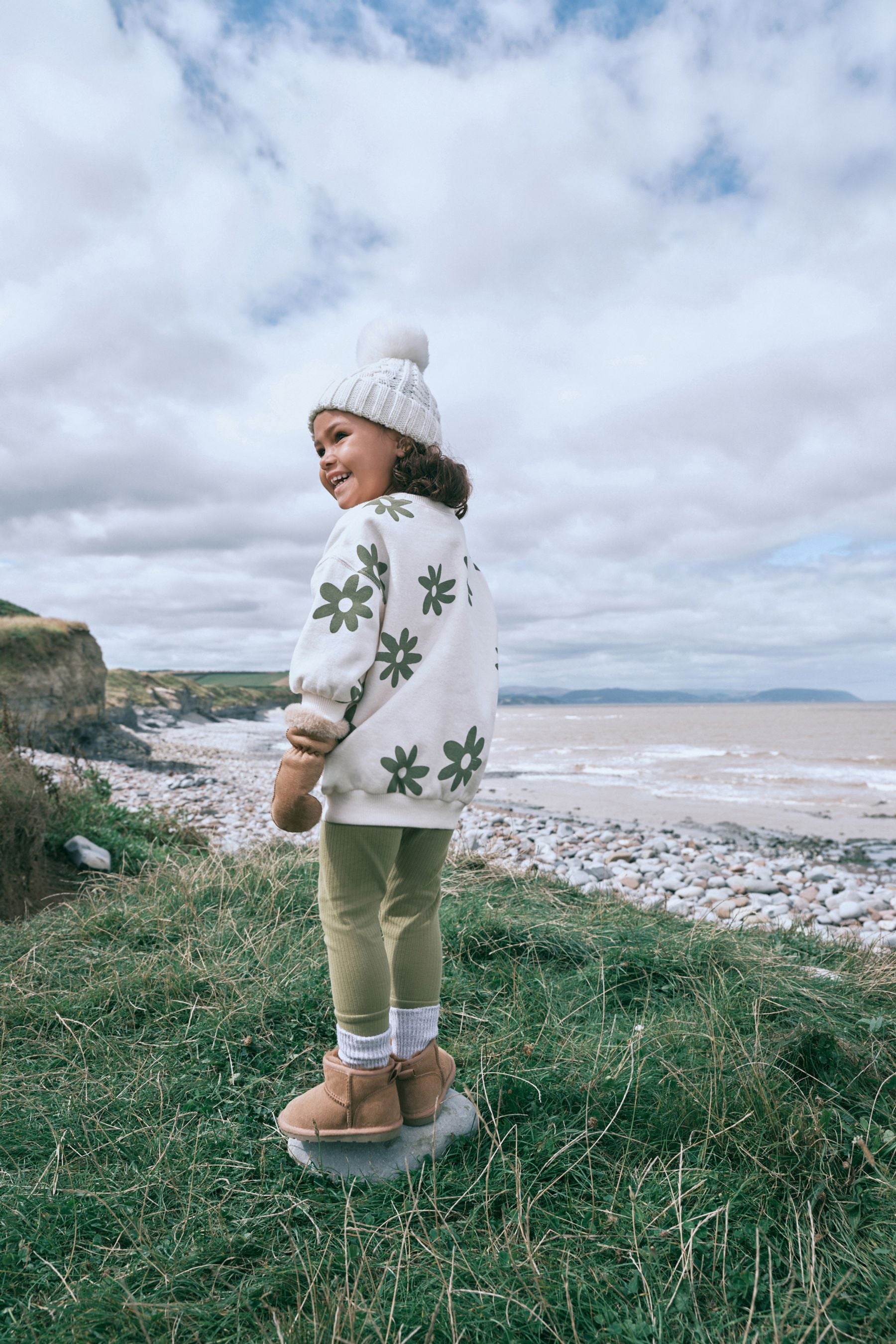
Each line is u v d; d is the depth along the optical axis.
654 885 7.32
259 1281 1.33
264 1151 1.73
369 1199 1.56
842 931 4.69
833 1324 1.19
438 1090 1.76
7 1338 1.23
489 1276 1.32
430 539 1.73
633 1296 1.29
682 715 104.00
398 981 1.78
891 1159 1.68
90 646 23.50
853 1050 2.17
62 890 4.37
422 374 1.91
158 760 22.36
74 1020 2.35
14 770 4.39
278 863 4.15
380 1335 1.18
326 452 1.88
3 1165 1.70
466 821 11.57
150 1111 1.92
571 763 25.41
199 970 2.70
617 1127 1.81
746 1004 2.49
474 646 1.83
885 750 30.47
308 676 1.50
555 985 2.73
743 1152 1.65
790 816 12.82
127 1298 1.27
